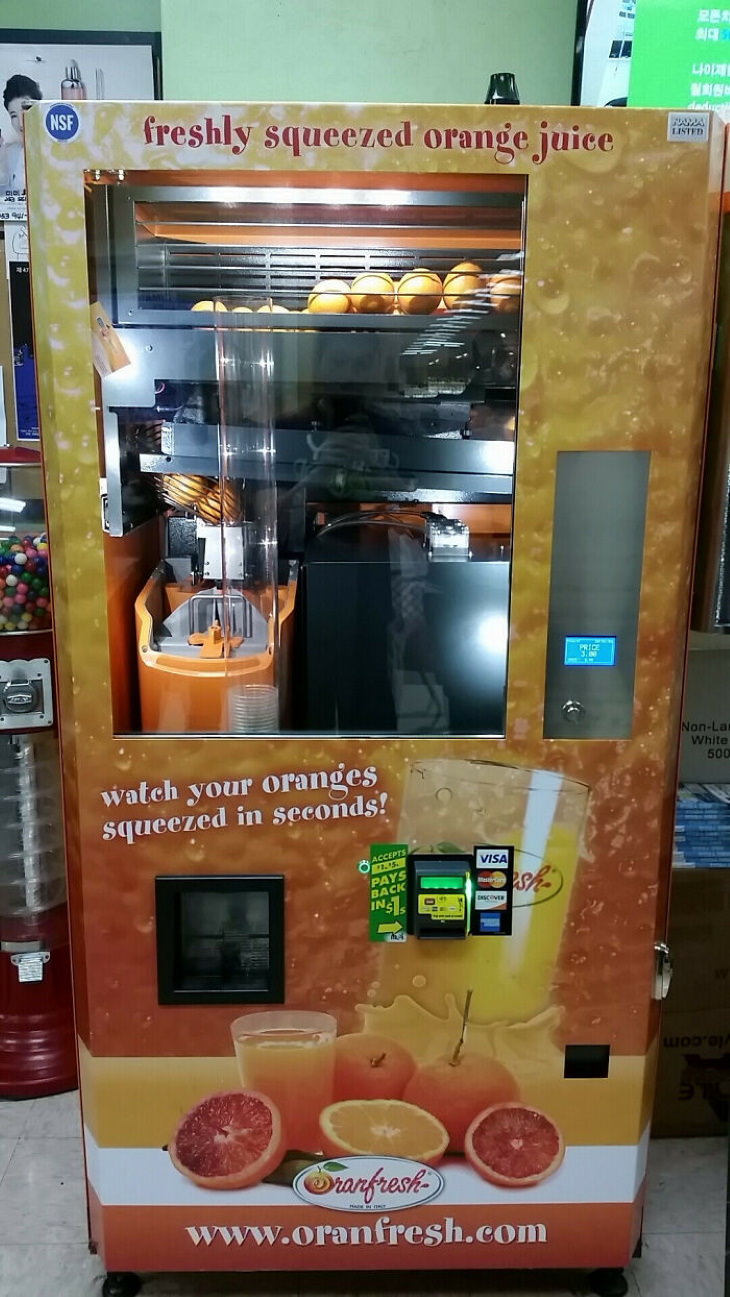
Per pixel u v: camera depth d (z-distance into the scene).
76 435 1.11
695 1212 1.55
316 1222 1.33
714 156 1.09
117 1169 1.31
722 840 1.69
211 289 1.32
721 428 1.24
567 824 1.22
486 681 1.24
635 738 1.20
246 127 1.06
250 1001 1.25
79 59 1.93
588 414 1.13
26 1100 1.84
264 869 1.22
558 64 1.74
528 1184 1.32
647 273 1.10
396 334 1.23
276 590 1.30
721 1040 1.69
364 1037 1.27
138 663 1.25
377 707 1.26
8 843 1.91
